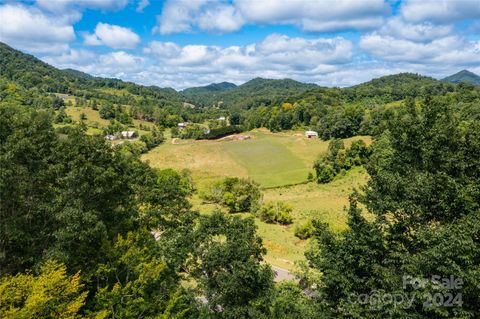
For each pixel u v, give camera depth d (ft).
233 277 61.05
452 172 48.42
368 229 50.03
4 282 46.70
